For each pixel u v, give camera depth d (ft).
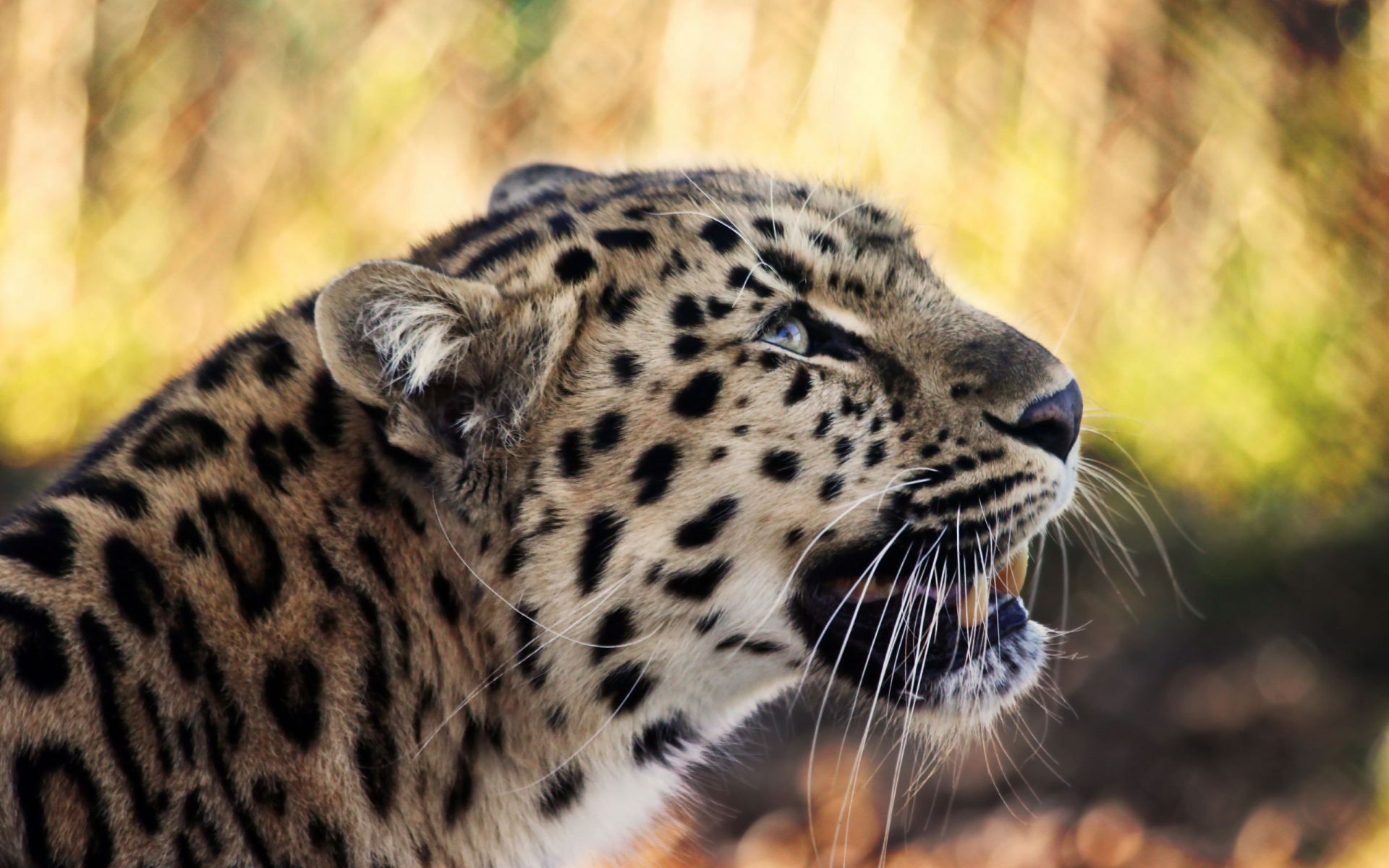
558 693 20.38
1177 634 48.67
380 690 19.13
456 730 19.89
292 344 20.48
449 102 59.47
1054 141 54.70
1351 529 49.29
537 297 19.79
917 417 21.42
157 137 60.70
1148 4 54.80
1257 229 54.13
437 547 19.75
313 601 18.83
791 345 21.17
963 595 21.79
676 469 20.07
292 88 60.34
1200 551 49.29
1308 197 54.19
